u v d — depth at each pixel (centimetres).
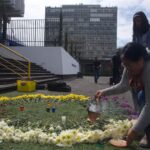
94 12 7412
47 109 640
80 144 388
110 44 7075
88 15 7425
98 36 7238
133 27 501
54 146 379
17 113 612
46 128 465
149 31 489
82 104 750
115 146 380
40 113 614
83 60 5072
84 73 5031
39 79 1697
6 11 2697
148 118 343
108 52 6912
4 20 2400
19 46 2352
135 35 502
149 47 484
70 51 3928
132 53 337
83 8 7381
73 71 3022
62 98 845
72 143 386
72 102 797
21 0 2947
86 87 1556
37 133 402
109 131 409
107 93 427
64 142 383
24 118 545
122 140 399
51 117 568
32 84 1172
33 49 2344
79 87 1548
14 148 367
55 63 2338
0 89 1055
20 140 398
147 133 380
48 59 2341
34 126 476
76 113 612
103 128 451
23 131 443
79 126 471
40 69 2167
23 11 2981
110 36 7225
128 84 415
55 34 2428
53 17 2495
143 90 372
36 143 392
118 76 1714
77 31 7344
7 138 397
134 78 370
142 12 492
